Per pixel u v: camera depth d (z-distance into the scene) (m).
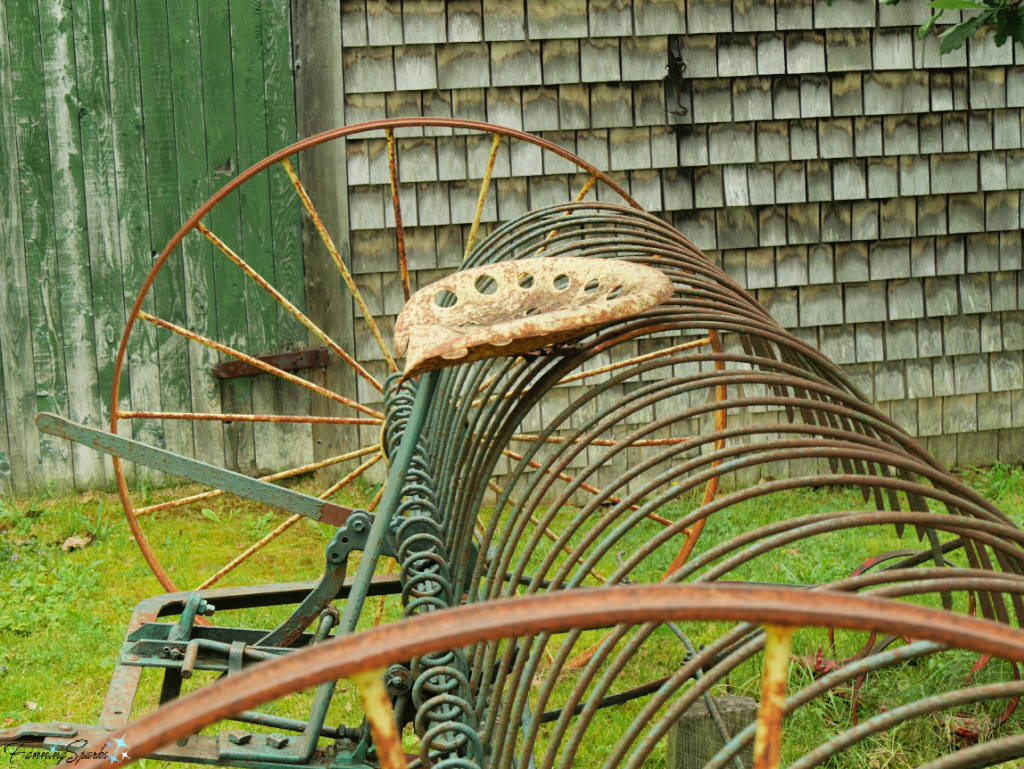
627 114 5.57
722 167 5.68
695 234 5.72
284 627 2.86
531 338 1.80
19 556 4.90
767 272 5.83
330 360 5.65
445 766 1.85
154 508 3.92
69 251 5.46
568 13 5.45
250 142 5.48
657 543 1.53
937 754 3.13
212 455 5.68
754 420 5.97
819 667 3.52
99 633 4.08
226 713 0.67
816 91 5.70
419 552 2.52
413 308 2.49
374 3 5.34
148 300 5.53
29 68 5.31
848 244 5.89
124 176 5.44
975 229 5.97
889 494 2.61
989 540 1.47
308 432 5.75
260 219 5.55
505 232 3.29
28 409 5.53
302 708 3.58
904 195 5.86
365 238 5.54
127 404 5.59
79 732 2.41
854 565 4.59
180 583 4.67
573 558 1.67
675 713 1.33
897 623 0.69
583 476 1.83
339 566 2.82
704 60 5.59
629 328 2.11
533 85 5.49
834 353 5.94
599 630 4.22
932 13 5.70
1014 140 5.92
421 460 2.82
